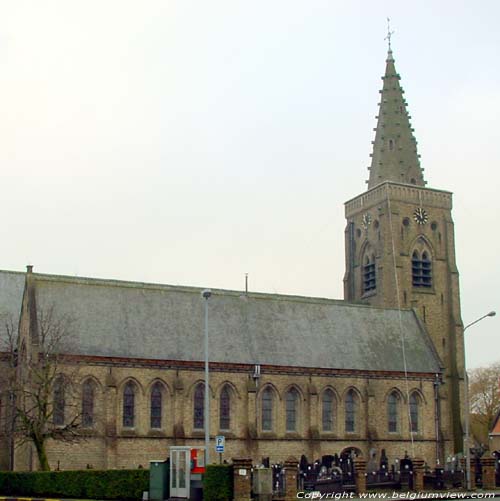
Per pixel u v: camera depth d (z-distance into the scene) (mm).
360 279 116438
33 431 67625
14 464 78688
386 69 120750
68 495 60125
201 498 53469
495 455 93938
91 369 81000
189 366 85938
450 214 116125
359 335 100188
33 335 77375
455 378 109562
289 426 90500
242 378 88500
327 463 84562
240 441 86938
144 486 56156
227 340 90688
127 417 82375
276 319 96438
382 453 94062
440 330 111438
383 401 96000
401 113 118750
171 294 92625
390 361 98875
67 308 84625
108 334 84500
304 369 91875
